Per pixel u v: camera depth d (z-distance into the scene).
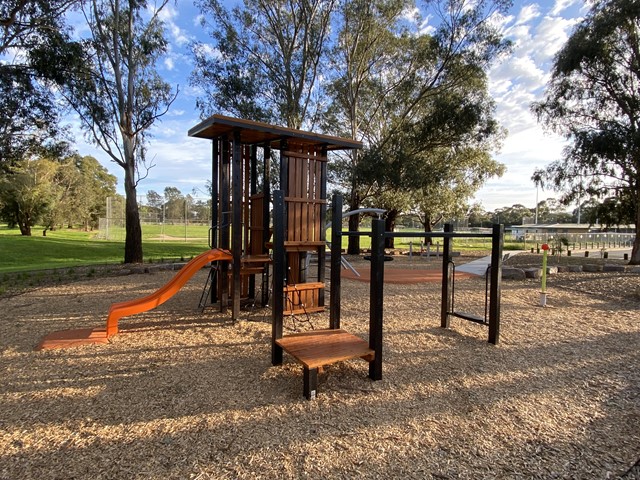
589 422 2.56
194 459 2.11
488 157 21.53
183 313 5.56
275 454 2.16
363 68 17.20
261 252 5.85
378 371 3.21
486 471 2.03
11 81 11.16
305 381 2.86
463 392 3.00
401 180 15.30
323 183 5.56
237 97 14.76
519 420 2.57
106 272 9.87
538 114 12.85
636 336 4.61
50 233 33.50
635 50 11.33
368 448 2.22
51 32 10.84
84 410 2.67
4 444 2.26
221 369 3.45
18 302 6.36
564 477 1.99
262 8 14.98
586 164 11.97
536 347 4.17
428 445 2.26
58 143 12.93
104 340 4.24
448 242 4.86
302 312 5.42
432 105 16.41
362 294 7.32
